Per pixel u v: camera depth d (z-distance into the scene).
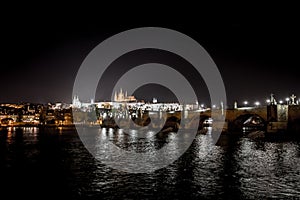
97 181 44.78
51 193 39.22
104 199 36.78
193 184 42.69
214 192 39.03
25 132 168.62
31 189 41.00
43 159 65.19
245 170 51.56
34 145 94.25
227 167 54.41
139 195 38.03
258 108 118.75
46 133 159.12
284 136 107.06
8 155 71.38
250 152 73.25
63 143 101.25
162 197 37.25
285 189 40.16
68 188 41.28
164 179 45.72
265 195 37.75
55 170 52.88
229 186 41.62
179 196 37.56
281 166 54.91
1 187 41.94
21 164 59.03
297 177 46.31
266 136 108.88
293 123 108.44
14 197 37.91
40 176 48.25
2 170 53.09
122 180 45.28
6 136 134.50
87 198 37.22
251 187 41.09
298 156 66.31
